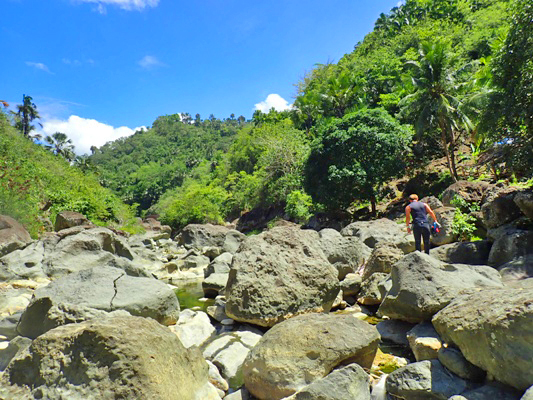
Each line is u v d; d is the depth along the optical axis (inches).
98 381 131.6
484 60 1258.6
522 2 392.2
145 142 6289.4
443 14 2237.9
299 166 1429.6
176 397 141.4
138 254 618.8
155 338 147.1
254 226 1660.9
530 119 397.7
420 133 1067.9
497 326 139.6
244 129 2474.2
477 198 591.8
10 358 199.6
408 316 234.2
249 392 175.9
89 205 1079.0
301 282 284.5
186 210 1759.4
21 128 1911.9
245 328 263.0
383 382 171.2
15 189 785.6
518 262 281.0
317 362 167.8
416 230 345.1
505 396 134.9
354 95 1753.2
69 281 271.0
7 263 428.1
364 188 1068.5
